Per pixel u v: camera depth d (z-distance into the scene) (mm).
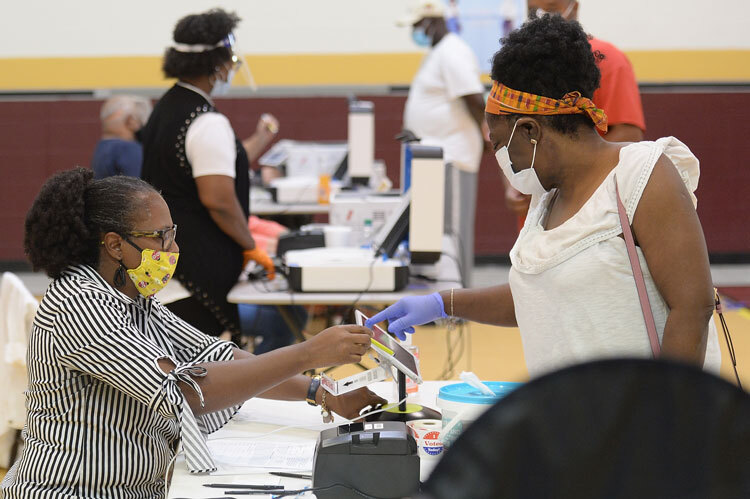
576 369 625
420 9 7781
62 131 10117
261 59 10203
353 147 7379
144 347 2350
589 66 2109
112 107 6859
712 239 10359
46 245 2377
